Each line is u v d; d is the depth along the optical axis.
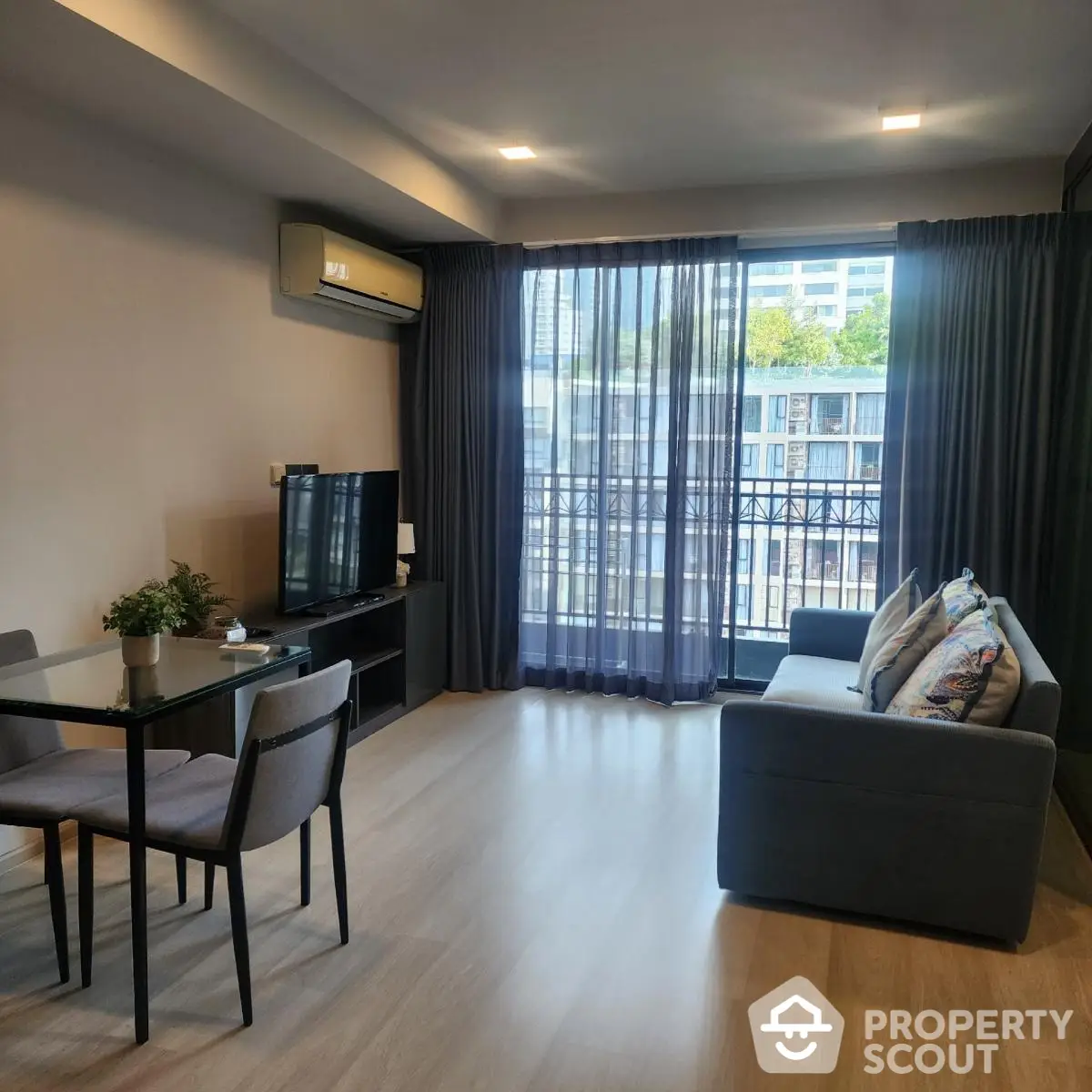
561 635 4.82
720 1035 2.00
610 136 3.64
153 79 2.54
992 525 3.96
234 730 3.11
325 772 2.23
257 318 3.74
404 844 2.95
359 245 4.07
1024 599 3.97
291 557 3.62
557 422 4.66
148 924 2.44
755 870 2.55
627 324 4.53
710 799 3.34
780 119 3.42
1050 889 2.70
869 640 3.40
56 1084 1.83
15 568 2.70
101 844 2.93
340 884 2.33
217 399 3.53
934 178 4.02
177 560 3.35
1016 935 2.33
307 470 3.91
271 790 2.01
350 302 4.15
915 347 4.04
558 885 2.68
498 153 3.88
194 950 2.31
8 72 2.50
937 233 3.97
